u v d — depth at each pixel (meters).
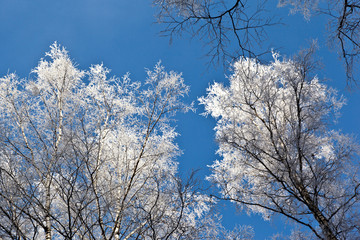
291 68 5.43
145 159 6.05
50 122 5.46
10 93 6.01
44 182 4.73
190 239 4.67
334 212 4.22
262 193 5.21
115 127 6.08
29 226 4.48
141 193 5.36
